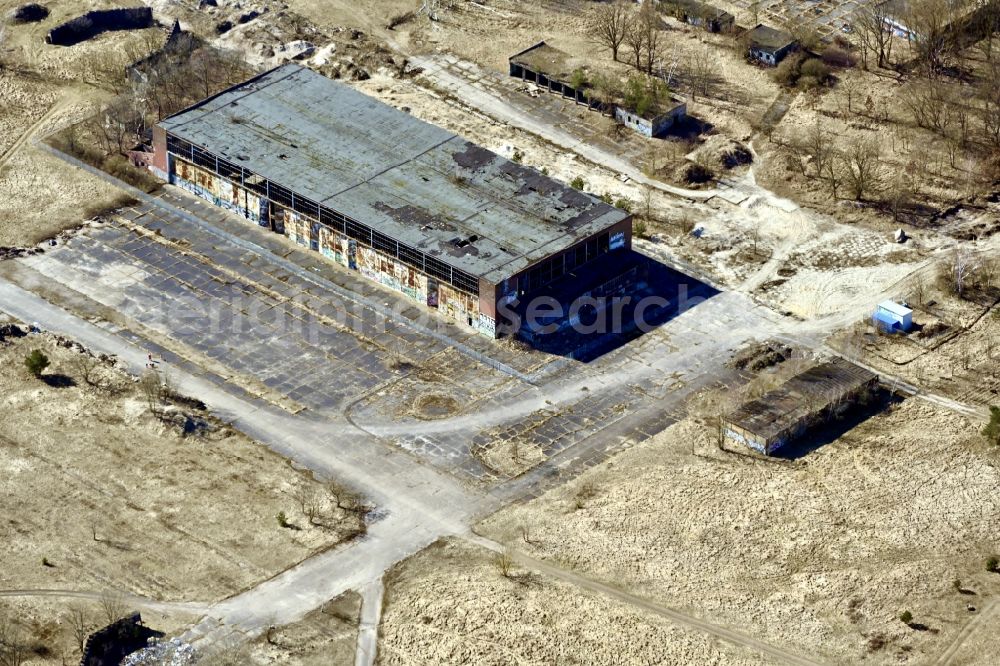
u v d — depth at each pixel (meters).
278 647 186.38
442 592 193.00
